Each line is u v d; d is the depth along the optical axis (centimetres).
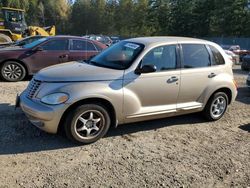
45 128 521
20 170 453
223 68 700
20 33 2545
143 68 576
